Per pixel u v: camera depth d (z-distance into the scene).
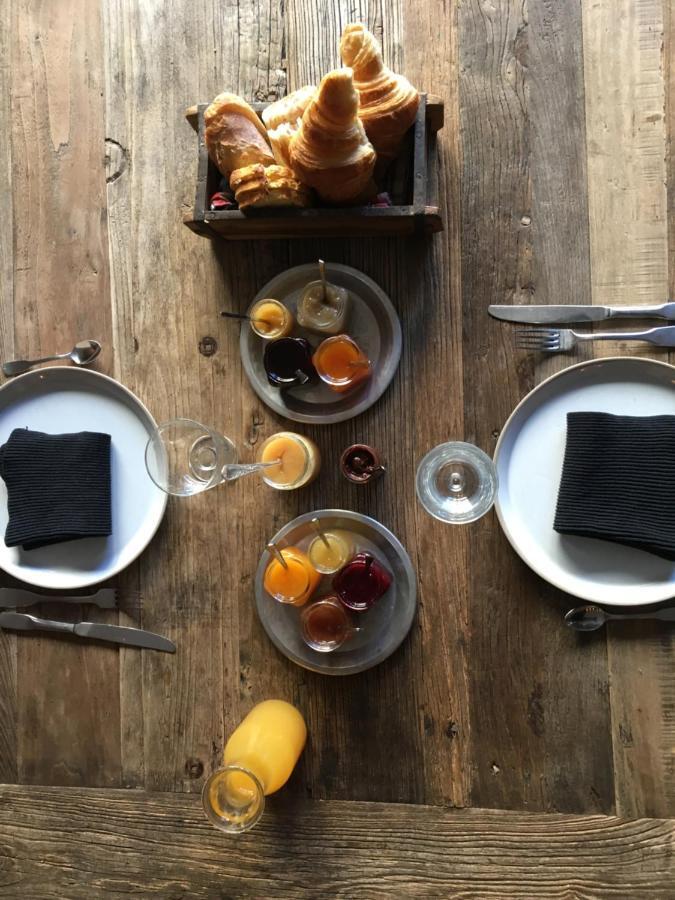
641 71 0.80
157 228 0.86
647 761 0.78
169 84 0.86
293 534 0.81
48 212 0.88
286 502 0.83
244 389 0.84
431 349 0.82
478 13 0.82
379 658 0.79
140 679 0.85
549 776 0.79
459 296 0.82
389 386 0.82
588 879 0.78
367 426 0.83
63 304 0.87
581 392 0.79
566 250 0.81
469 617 0.81
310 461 0.77
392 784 0.81
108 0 0.87
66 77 0.88
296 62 0.84
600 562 0.78
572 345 0.80
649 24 0.80
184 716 0.84
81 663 0.86
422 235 0.81
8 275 0.88
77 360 0.86
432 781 0.81
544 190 0.81
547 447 0.79
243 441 0.84
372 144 0.73
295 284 0.82
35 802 0.85
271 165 0.72
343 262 0.83
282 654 0.83
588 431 0.75
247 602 0.83
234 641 0.83
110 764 0.85
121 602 0.85
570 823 0.79
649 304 0.80
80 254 0.87
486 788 0.80
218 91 0.86
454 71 0.82
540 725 0.79
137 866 0.83
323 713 0.82
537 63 0.81
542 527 0.79
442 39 0.82
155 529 0.82
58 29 0.88
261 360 0.83
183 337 0.85
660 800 0.78
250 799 0.70
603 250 0.81
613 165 0.81
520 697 0.80
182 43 0.86
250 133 0.71
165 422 0.84
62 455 0.81
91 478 0.81
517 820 0.79
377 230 0.79
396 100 0.70
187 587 0.84
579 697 0.79
